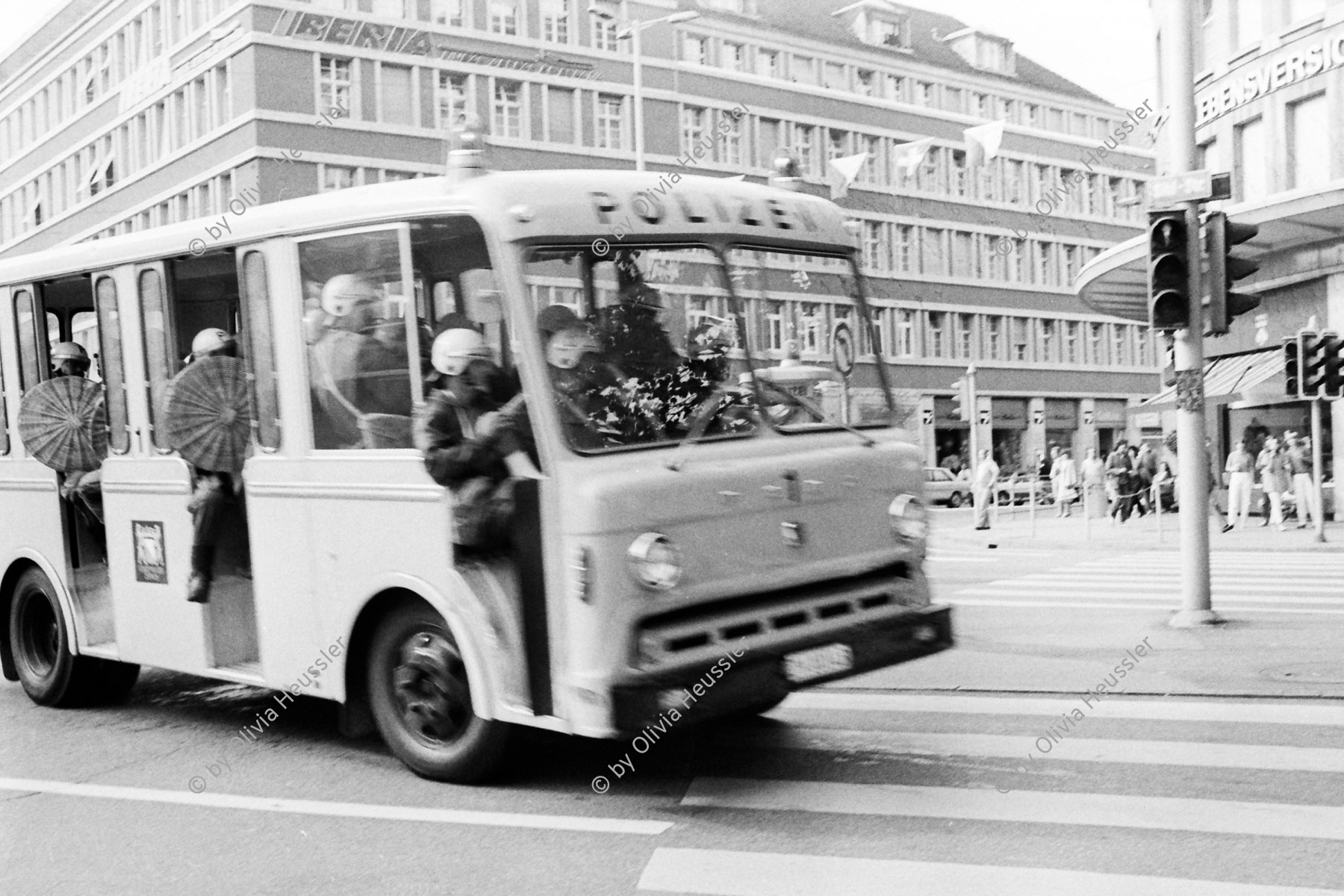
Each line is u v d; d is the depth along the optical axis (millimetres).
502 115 50531
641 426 6195
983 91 70875
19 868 5691
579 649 5828
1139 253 28750
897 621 6750
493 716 6270
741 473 6301
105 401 8461
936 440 65188
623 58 54094
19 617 9336
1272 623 11992
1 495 9352
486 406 6109
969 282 66250
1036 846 5453
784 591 6512
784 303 6891
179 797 6680
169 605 8023
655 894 5027
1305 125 27938
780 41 61969
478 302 6164
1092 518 35719
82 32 56750
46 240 61094
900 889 4988
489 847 5660
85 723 8664
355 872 5422
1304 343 19719
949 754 7047
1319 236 27312
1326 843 5402
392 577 6641
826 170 61281
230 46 45250
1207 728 7543
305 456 7074
